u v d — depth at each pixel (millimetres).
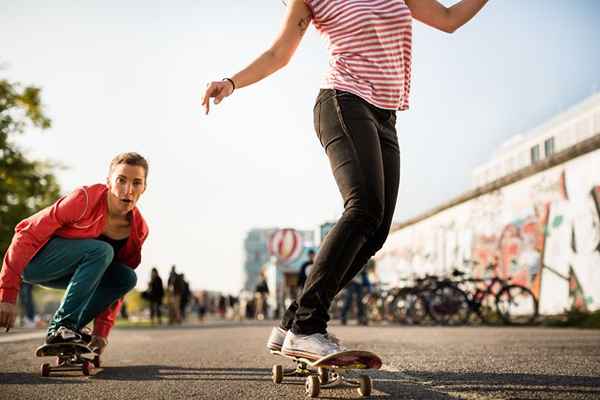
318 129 2959
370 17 2971
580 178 13695
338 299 16969
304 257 35562
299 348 2785
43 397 2879
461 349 5703
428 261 24609
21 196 22156
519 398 2631
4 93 21656
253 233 118625
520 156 26547
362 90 2914
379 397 2707
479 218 19328
